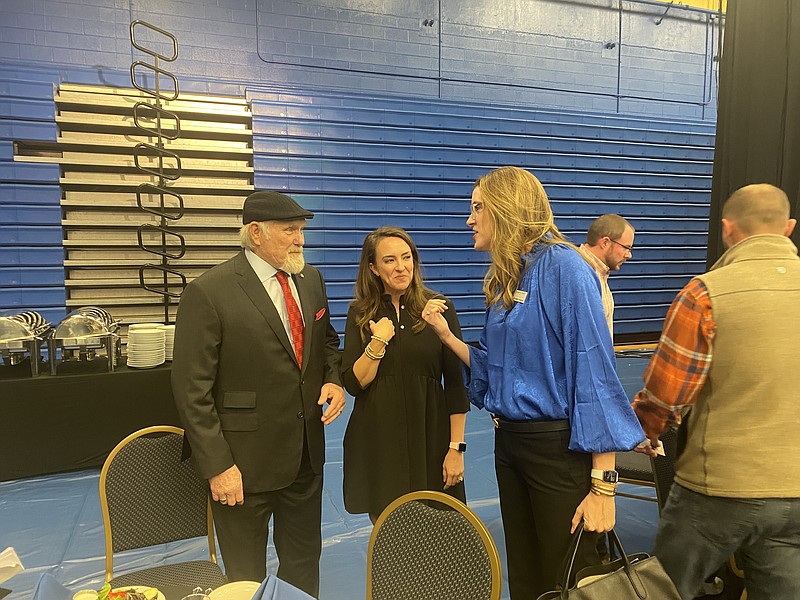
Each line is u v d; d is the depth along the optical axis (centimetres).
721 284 133
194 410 161
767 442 128
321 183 634
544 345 141
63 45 546
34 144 539
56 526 290
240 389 171
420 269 200
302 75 630
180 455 190
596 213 757
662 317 802
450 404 200
